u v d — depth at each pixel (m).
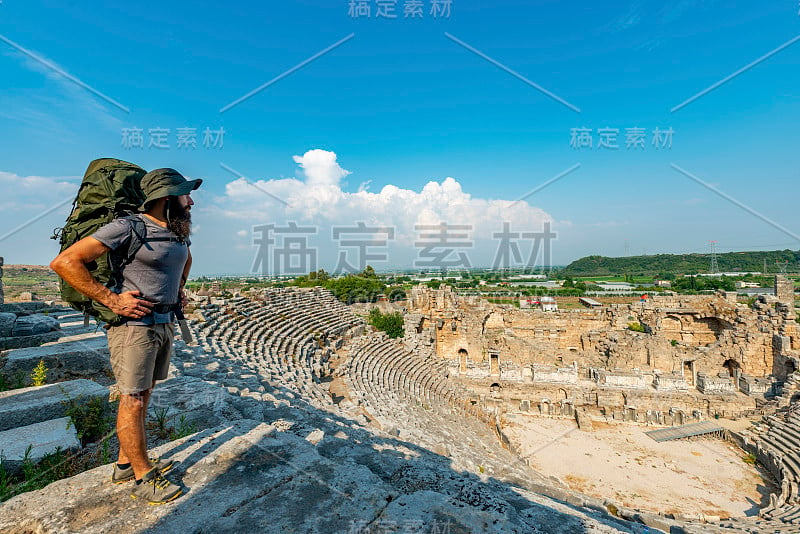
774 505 20.30
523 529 5.09
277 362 20.06
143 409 4.31
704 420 31.41
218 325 21.44
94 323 14.31
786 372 32.50
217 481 4.67
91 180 4.46
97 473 4.67
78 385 7.65
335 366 25.88
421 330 42.59
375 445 8.83
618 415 32.47
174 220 4.38
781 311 34.06
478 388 35.88
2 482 5.03
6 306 16.36
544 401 33.69
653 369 36.06
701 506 21.42
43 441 5.96
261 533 3.88
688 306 42.06
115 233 4.00
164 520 3.92
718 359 35.25
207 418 8.09
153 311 4.29
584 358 38.56
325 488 4.76
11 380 8.56
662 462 26.05
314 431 7.72
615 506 11.15
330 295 46.34
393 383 26.95
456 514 4.64
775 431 27.33
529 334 44.41
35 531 3.71
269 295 34.28
